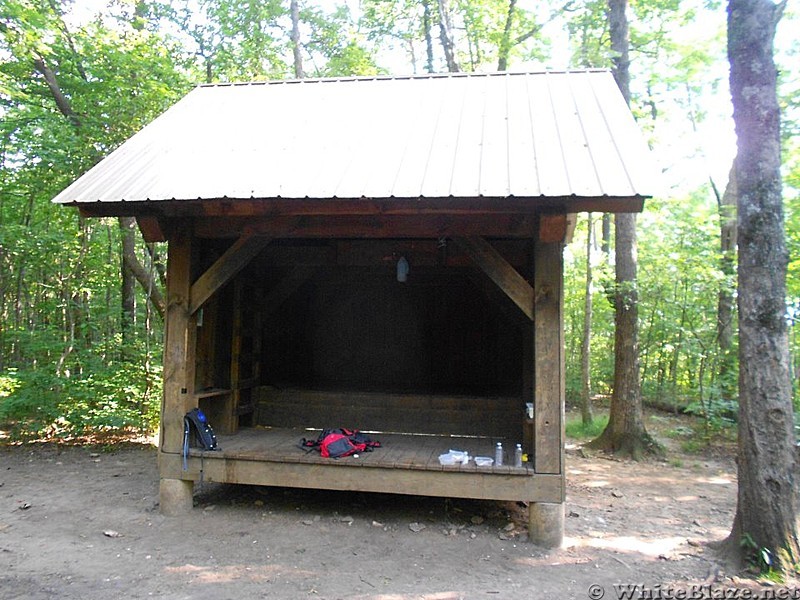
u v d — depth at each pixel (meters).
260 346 7.70
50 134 9.06
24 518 5.58
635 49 12.47
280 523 5.47
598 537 5.27
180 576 4.25
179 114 7.05
